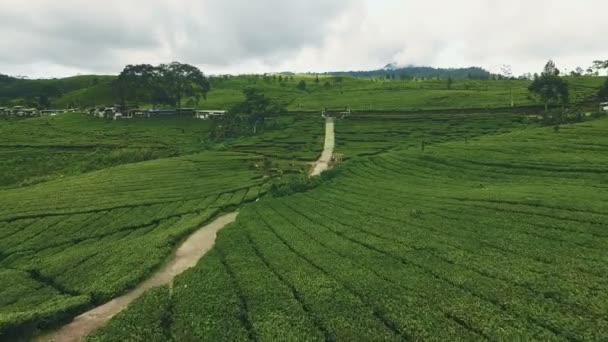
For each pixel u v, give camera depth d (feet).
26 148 457.27
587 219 159.12
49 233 205.87
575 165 244.42
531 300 108.78
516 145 324.60
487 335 95.66
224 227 194.18
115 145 468.34
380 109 620.90
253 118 565.94
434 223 176.55
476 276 124.26
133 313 116.26
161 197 258.98
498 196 199.62
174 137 523.70
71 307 123.13
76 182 307.99
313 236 173.37
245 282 130.62
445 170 288.71
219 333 104.12
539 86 527.81
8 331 112.06
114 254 168.04
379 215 197.16
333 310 110.52
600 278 115.96
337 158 377.30
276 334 101.55
